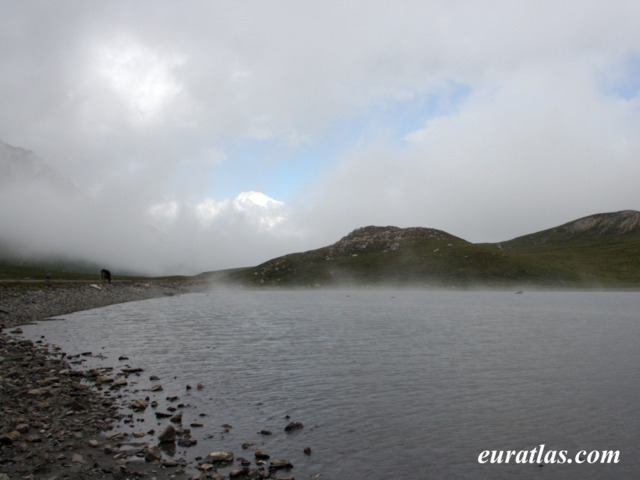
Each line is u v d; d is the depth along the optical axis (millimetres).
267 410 20297
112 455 14742
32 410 18453
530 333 47062
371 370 28500
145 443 15984
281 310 80875
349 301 114375
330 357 32875
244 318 63781
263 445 16234
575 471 14656
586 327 52938
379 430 17969
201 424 18219
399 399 22172
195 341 40406
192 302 107500
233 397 22219
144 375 26469
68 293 91625
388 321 60156
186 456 15000
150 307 84938
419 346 38125
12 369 25109
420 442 16812
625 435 17719
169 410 19922
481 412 20312
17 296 72312
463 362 31234
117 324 53188
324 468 14484
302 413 19969
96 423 17703
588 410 20688
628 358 32812
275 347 37375
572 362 31312
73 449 14961
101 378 24625
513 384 25156
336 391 23500
